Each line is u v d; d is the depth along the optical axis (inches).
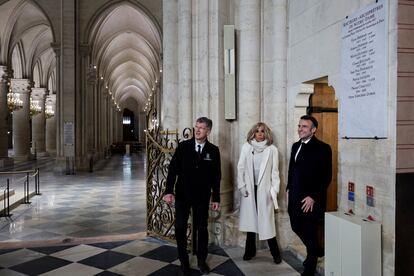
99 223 309.9
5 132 860.0
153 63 1378.0
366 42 138.3
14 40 896.9
